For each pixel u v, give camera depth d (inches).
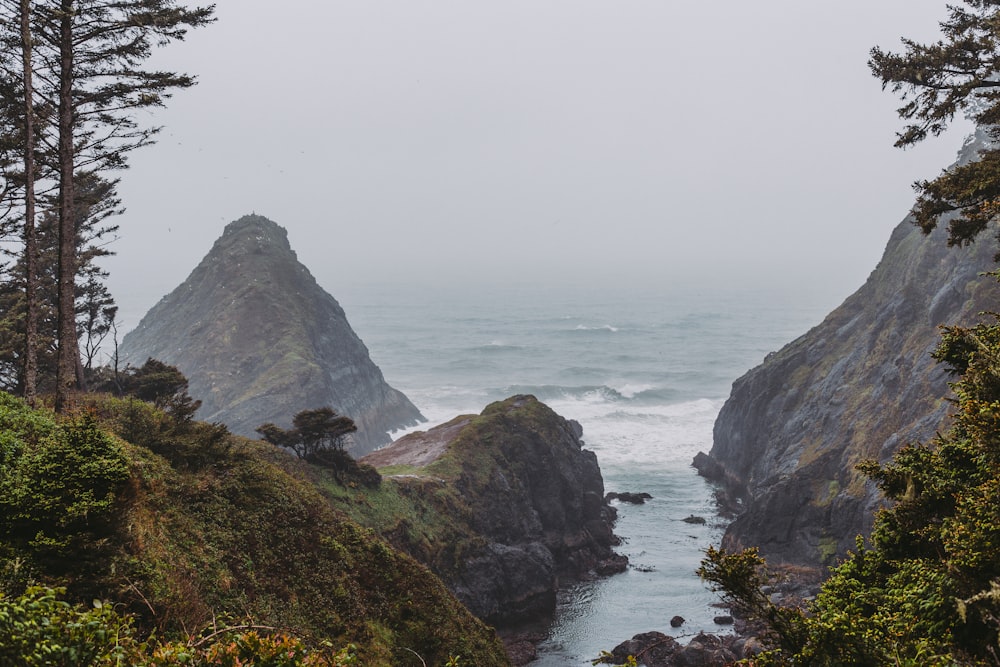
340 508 1978.3
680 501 3368.6
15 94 1064.2
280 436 2119.8
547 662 1930.4
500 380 7229.3
